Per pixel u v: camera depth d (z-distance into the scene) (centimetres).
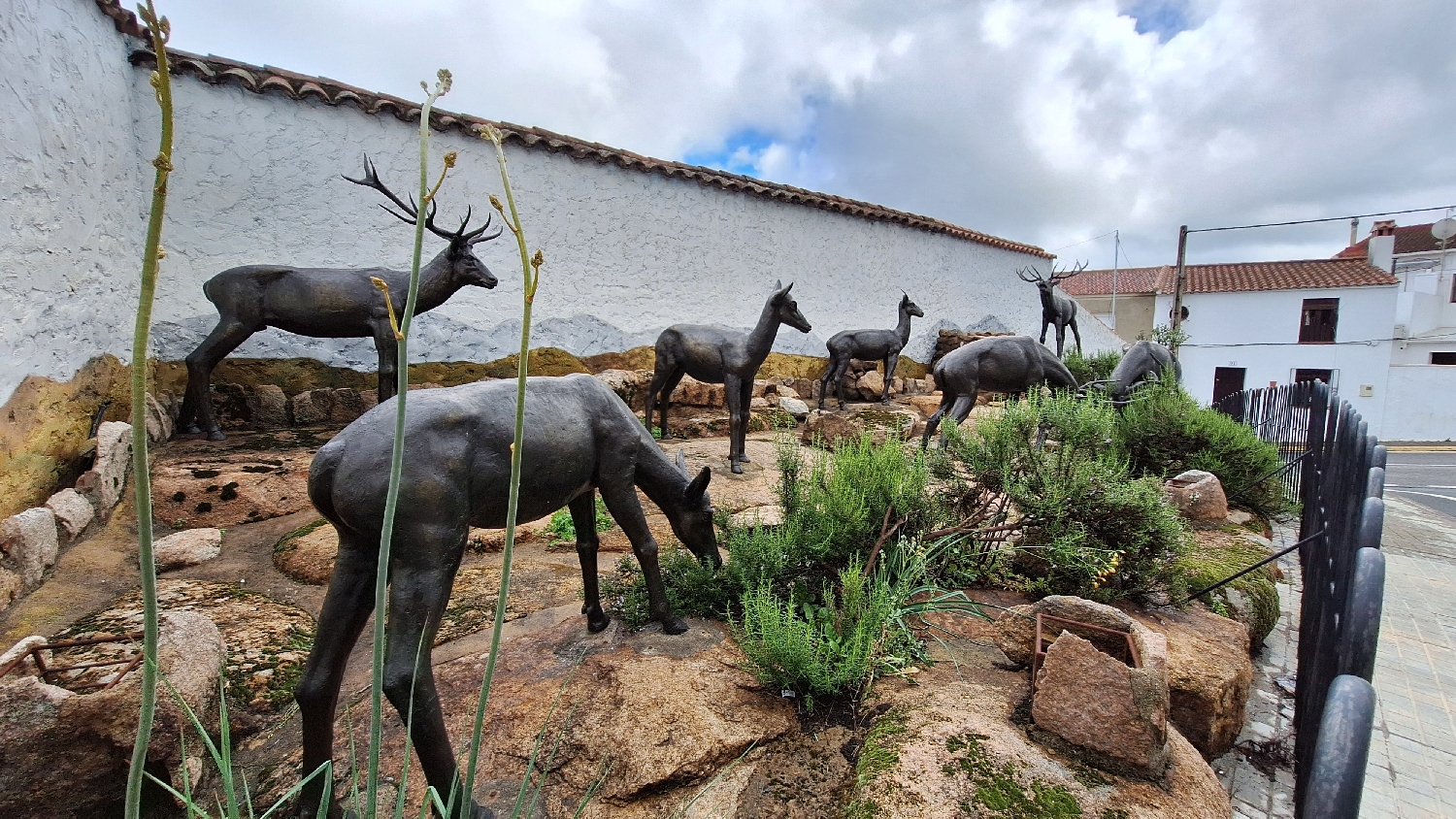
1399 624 443
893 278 1154
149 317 62
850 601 261
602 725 215
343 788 199
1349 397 1986
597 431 250
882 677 245
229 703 237
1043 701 201
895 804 175
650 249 838
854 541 316
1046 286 1106
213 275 571
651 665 247
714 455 621
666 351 620
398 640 176
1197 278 2280
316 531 393
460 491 192
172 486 406
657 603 276
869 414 848
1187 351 2195
